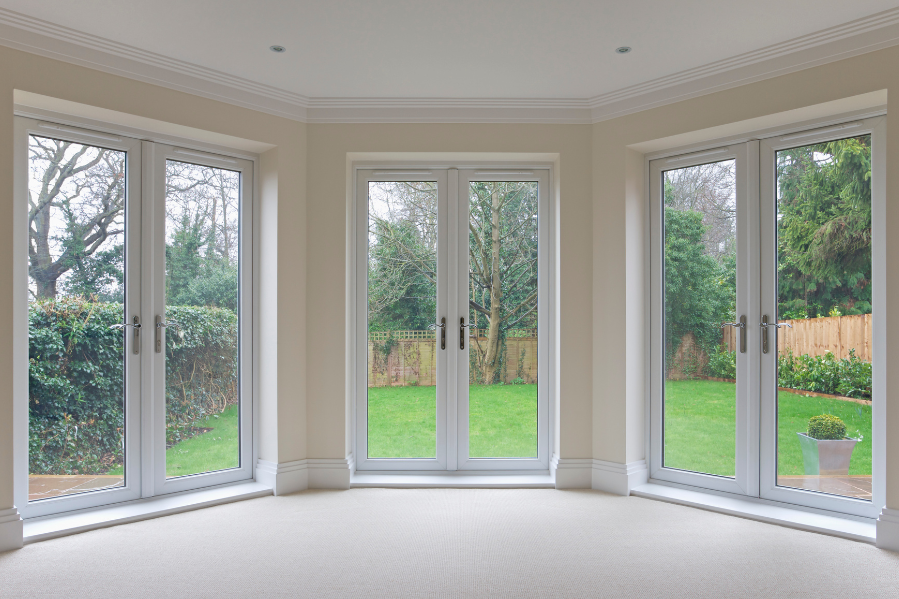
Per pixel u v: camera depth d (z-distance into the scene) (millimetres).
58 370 3314
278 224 3953
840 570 2709
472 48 3283
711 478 3812
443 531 3199
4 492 2916
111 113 3297
